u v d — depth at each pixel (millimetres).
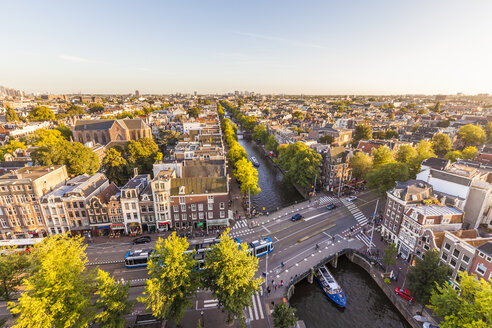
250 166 99250
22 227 70688
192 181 74812
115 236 71500
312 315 50406
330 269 63000
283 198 102438
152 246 66562
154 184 70062
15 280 45844
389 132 163625
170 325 44406
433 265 44875
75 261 40125
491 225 68250
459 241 49188
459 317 34781
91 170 103812
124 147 123875
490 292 32531
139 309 47344
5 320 41438
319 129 165125
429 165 82312
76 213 70500
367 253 63875
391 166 83250
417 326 45750
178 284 38219
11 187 67500
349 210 87062
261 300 50281
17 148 121250
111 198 69750
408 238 61375
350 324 48719
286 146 134125
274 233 73000
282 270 58094
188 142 135375
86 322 34406
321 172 109062
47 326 31516
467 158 109750
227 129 196625
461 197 66688
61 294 34031
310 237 71188
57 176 79250
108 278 36438
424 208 60281
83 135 153875
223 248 40000
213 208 74375
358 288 57344
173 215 73938
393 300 52250
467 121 184125
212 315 46938
